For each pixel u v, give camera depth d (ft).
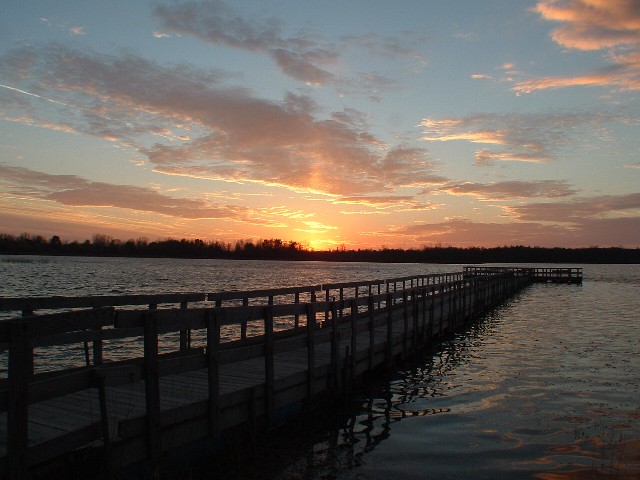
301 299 112.88
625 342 57.52
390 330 41.98
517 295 140.67
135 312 17.42
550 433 26.78
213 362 21.12
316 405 30.32
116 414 18.78
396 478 21.06
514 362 46.24
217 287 146.00
